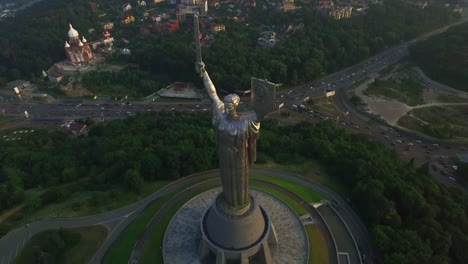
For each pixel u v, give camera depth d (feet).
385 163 408.46
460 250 318.24
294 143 447.42
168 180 401.90
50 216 359.25
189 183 393.09
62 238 325.01
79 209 364.99
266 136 463.42
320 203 357.41
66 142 560.20
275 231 305.32
